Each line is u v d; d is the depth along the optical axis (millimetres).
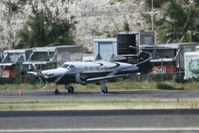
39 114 68875
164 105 85312
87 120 64875
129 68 180250
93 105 88938
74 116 67875
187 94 146125
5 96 142750
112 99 117812
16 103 104812
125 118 65875
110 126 61031
